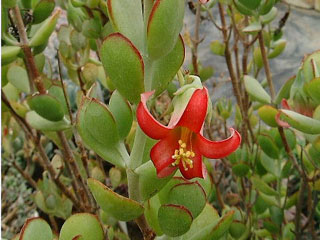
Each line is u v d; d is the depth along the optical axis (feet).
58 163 0.67
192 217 0.35
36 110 0.53
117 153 0.36
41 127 0.56
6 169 1.07
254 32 0.69
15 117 0.61
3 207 1.03
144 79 0.34
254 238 0.67
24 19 0.56
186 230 0.35
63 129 0.56
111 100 0.37
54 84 0.59
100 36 0.60
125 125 0.37
